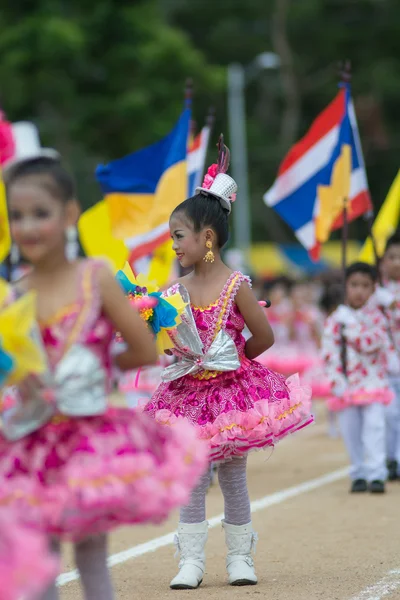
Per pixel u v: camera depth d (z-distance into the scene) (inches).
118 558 637.3
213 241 565.6
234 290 561.3
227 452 546.0
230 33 4244.6
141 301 478.0
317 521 753.0
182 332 548.1
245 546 565.0
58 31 2588.6
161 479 377.7
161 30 2859.3
